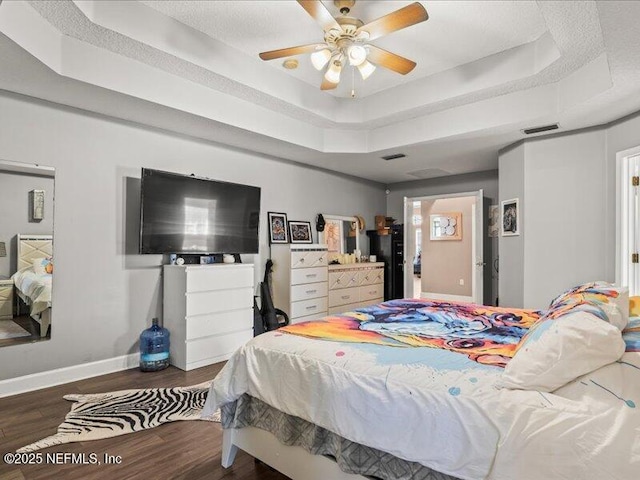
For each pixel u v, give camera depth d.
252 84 3.33
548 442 1.05
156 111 3.17
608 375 1.16
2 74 2.51
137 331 3.50
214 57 3.02
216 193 3.95
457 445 1.18
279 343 1.82
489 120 3.60
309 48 2.51
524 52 3.09
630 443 0.98
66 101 2.98
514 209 4.21
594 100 2.95
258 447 1.82
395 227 6.41
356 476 1.45
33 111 2.91
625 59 2.32
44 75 2.52
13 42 2.12
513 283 4.26
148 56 2.79
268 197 4.73
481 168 5.55
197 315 3.45
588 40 2.57
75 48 2.57
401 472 1.33
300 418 1.65
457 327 2.08
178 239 3.62
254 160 4.55
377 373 1.43
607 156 3.53
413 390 1.32
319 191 5.50
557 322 1.35
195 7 2.60
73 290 3.13
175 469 1.88
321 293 4.89
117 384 3.02
